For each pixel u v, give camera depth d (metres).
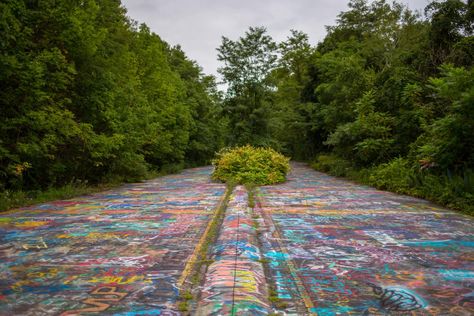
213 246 5.26
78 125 12.41
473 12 13.90
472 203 8.20
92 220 7.33
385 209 8.49
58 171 12.45
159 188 14.20
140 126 20.19
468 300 3.29
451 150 9.55
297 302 3.26
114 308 3.11
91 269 4.22
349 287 3.63
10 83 9.84
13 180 10.43
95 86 13.93
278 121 29.98
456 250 5.00
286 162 16.97
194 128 36.50
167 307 3.13
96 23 17.38
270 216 7.64
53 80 11.05
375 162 15.76
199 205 9.30
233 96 29.94
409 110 14.33
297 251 4.96
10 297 3.38
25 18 10.31
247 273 3.82
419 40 17.08
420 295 3.42
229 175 16.33
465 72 9.16
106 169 15.99
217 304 3.05
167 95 26.33
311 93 31.91
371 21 31.91
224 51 29.39
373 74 19.58
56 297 3.37
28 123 10.12
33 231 6.32
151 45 26.81
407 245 5.27
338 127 19.17
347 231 6.19
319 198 10.50
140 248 5.15
